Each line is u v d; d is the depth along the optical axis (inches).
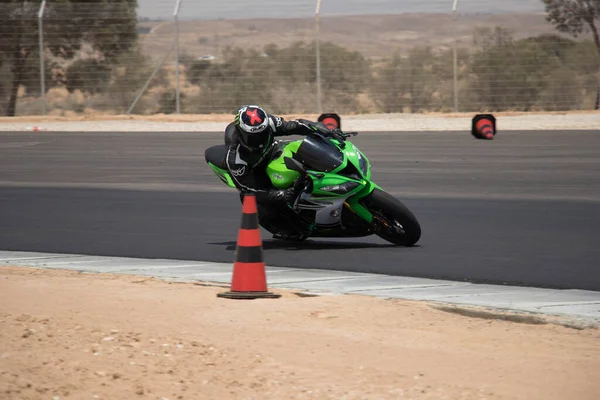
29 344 790.5
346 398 695.1
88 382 702.5
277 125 1289.4
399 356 808.3
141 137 3238.2
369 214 1312.7
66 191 2053.4
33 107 4645.7
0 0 4606.3
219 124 3745.1
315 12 4547.2
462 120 3686.0
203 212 1745.8
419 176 2204.7
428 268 1219.9
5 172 2399.1
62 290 1061.1
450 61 4566.9
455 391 716.7
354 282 1133.7
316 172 1279.5
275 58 4766.2
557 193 1923.0
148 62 4753.9
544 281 1138.7
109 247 1418.6
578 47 4308.6
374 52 5108.3
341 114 4370.1
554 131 3186.5
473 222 1590.8
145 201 1893.5
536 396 712.4
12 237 1515.7
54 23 4638.3
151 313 941.8
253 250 1039.6
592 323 919.7
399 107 4520.2
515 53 4338.1
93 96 4694.9
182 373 736.3
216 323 905.5
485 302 1011.9
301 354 805.9
